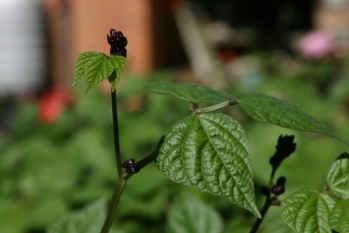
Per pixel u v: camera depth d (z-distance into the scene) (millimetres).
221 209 1484
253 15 7152
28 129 2670
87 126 2500
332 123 2727
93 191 1618
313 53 3414
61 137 2555
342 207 709
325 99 2986
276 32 6246
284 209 719
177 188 1521
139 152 2229
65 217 918
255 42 6480
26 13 4930
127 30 5211
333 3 6172
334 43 3510
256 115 714
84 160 1932
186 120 721
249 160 696
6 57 4898
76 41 5047
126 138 2244
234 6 7078
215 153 701
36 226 1554
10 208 1597
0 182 1850
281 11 6906
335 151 1797
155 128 2303
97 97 2623
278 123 707
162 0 5527
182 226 1021
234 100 734
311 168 1633
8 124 3357
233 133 709
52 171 1782
